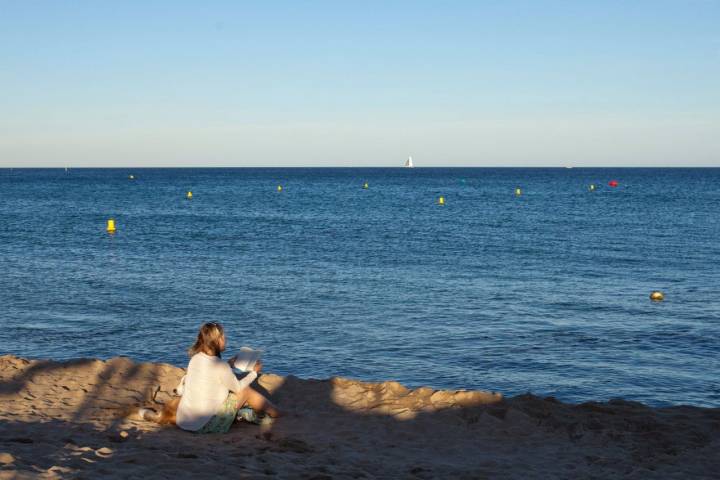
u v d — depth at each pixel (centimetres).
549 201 7256
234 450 589
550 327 1662
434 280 2331
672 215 5288
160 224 4450
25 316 1750
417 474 552
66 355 1420
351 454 598
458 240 3569
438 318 1756
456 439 647
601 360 1385
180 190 9888
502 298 2019
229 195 8525
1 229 3994
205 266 2623
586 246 3316
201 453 572
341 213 5559
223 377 646
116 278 2333
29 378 830
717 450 615
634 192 9138
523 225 4456
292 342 1525
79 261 2727
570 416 705
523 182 13462
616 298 2025
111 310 1831
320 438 642
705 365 1349
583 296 2055
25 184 12025
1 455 499
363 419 698
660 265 2702
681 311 1844
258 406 695
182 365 1366
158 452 562
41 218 4831
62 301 1938
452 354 1428
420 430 669
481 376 1283
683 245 3356
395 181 14262
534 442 641
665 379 1263
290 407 740
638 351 1452
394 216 5247
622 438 649
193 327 1659
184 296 2028
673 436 649
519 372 1305
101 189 10112
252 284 2234
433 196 8375
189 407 645
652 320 1741
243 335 1582
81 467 506
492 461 588
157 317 1756
